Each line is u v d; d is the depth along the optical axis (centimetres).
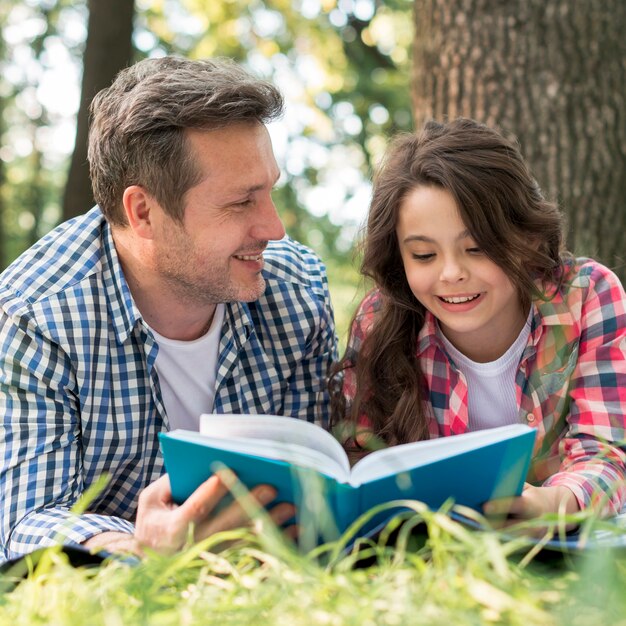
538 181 351
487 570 115
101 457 233
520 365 242
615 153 351
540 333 239
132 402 233
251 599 120
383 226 239
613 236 352
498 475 163
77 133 489
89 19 486
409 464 155
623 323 234
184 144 220
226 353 245
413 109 382
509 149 240
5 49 1351
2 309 226
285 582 119
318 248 1216
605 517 197
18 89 1421
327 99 1180
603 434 222
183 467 165
